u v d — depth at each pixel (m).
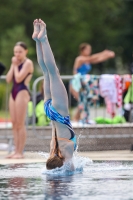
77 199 10.09
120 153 19.27
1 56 60.12
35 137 20.69
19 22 67.38
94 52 66.56
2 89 57.06
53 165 13.65
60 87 13.63
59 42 67.06
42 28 13.84
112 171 13.77
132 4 57.59
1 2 68.19
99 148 20.38
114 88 20.84
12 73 19.06
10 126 23.45
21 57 18.95
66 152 13.59
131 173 13.38
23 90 18.95
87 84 21.00
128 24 58.16
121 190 10.98
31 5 68.00
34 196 10.45
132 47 58.66
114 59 64.75
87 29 67.25
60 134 13.59
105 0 68.50
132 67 24.02
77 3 68.00
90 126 20.42
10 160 17.62
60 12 67.69
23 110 18.84
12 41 60.72
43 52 13.77
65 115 13.59
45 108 13.77
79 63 27.48
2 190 11.13
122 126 20.83
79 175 13.08
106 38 66.38
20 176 13.09
